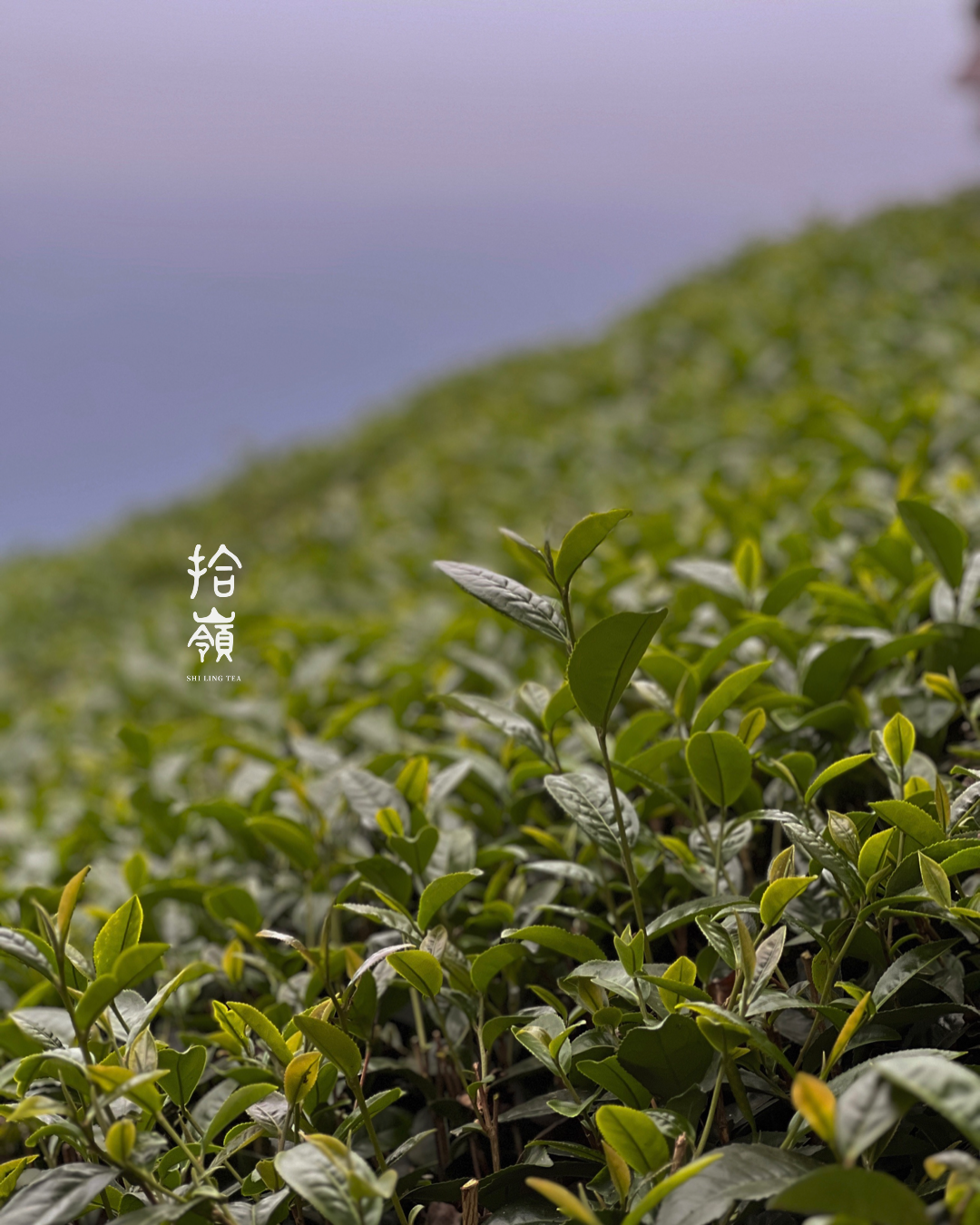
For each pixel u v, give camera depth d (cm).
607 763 120
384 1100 119
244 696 326
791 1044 134
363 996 138
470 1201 116
